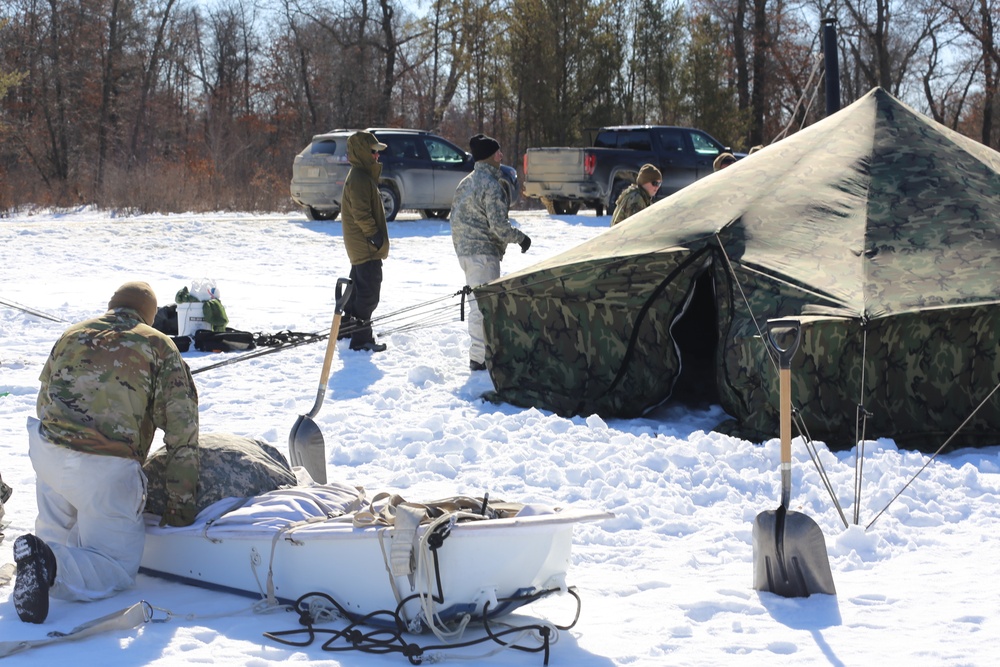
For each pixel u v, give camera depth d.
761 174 9.23
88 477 4.44
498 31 49.22
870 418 7.51
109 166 34.03
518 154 47.19
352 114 49.84
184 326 11.06
